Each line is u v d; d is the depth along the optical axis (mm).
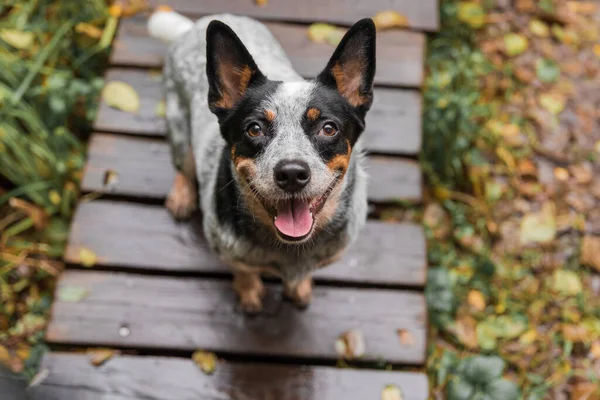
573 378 1306
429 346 1308
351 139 1067
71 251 1286
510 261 1410
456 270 1394
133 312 1253
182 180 1312
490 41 1674
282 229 1039
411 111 1417
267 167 1016
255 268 1166
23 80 1459
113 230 1308
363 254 1305
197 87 1201
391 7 1512
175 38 1316
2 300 1332
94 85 1484
